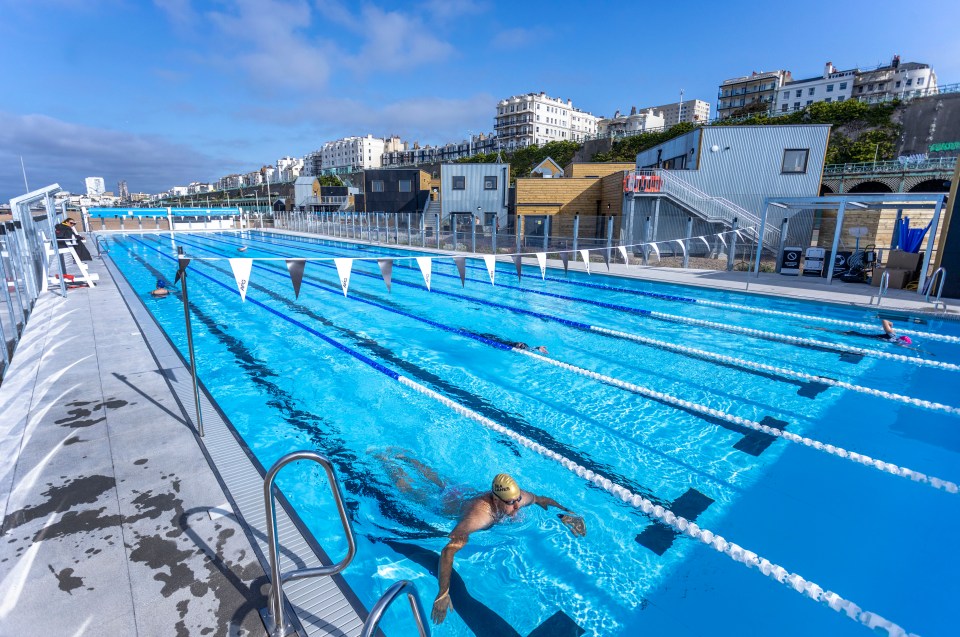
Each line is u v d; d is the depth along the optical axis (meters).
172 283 14.62
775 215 20.03
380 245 26.92
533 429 5.20
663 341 8.52
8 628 2.20
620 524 3.62
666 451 4.73
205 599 2.40
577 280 15.33
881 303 10.88
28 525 2.92
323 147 159.38
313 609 2.41
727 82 96.31
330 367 7.11
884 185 38.25
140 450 3.87
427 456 4.59
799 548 3.36
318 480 4.15
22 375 5.57
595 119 119.44
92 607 2.33
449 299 12.43
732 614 2.79
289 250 25.42
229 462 3.71
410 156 135.88
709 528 3.58
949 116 42.16
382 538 3.42
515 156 79.06
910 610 2.82
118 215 42.62
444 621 2.71
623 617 2.78
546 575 3.09
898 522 3.65
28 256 9.22
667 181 20.14
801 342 8.38
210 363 7.25
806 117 49.62
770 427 5.24
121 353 6.41
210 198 111.12
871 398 6.02
